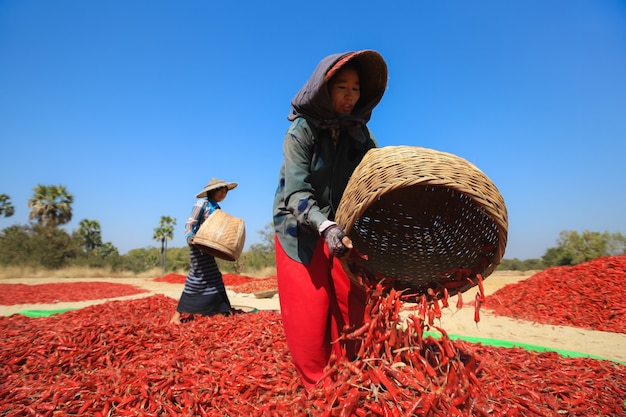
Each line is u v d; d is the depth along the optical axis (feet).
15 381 11.14
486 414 7.15
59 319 21.72
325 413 6.97
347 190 8.50
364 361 7.83
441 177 7.54
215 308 19.49
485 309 31.24
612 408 9.22
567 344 18.99
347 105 9.65
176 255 156.35
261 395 9.79
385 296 8.70
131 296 44.42
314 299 9.41
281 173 10.26
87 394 9.86
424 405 6.82
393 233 10.46
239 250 19.36
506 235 7.87
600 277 29.89
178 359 11.98
